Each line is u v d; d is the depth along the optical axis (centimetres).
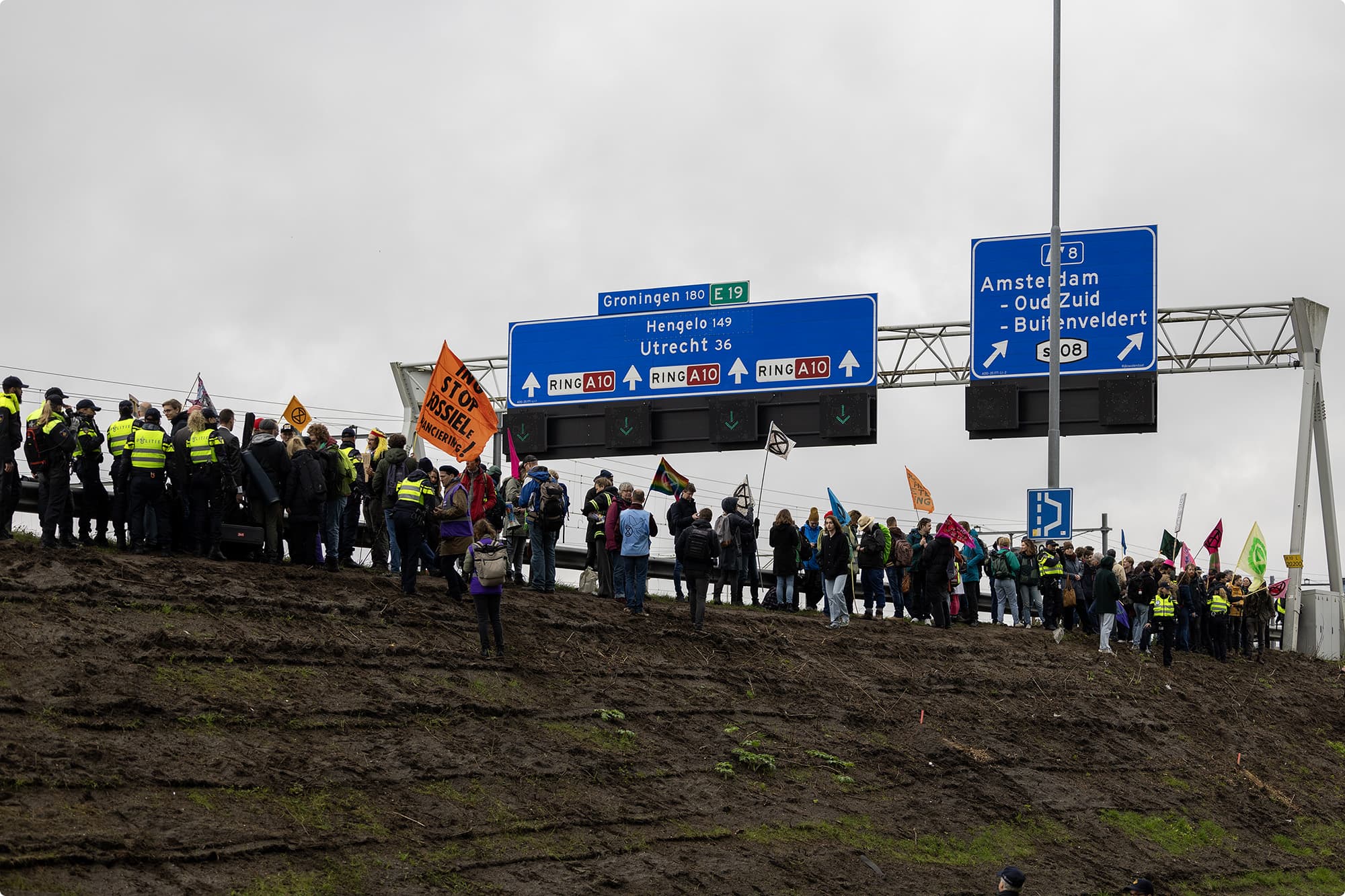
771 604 2706
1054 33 3017
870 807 1794
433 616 1858
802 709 2030
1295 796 2500
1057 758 2214
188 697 1413
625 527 2186
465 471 2167
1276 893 2038
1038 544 2934
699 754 1753
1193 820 2203
